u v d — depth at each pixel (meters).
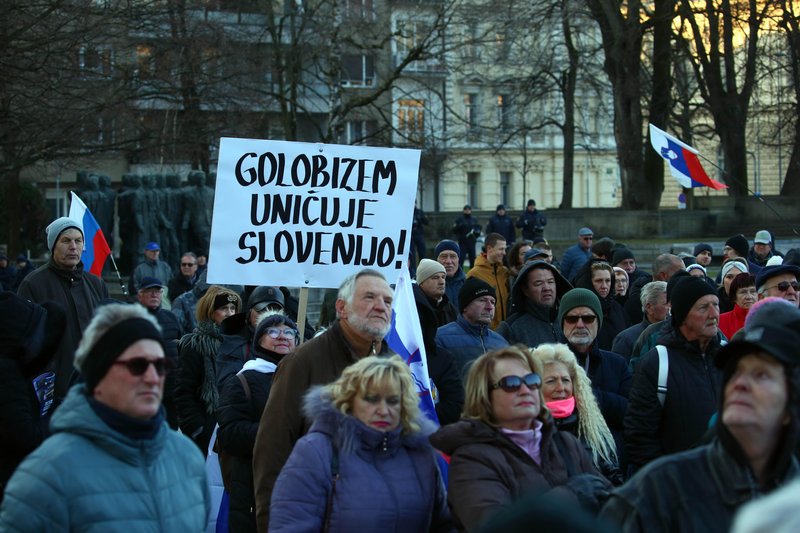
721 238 56.75
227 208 13.24
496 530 3.55
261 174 13.27
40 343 10.98
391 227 13.38
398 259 13.38
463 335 14.23
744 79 66.56
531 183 121.06
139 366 7.02
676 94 69.56
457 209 117.12
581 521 3.53
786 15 56.38
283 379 9.91
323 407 8.66
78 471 6.84
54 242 15.36
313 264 13.30
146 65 50.41
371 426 8.55
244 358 14.28
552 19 64.44
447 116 108.44
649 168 65.31
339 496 8.41
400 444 8.73
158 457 7.20
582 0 59.50
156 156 58.50
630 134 62.28
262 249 13.27
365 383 8.55
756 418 6.30
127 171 86.75
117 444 6.96
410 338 11.26
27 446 10.59
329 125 72.62
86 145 47.94
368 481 8.45
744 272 17.33
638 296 19.59
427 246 72.00
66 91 42.38
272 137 85.62
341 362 9.94
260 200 13.27
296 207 13.30
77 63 43.72
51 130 42.50
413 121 87.56
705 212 60.19
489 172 118.56
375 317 9.85
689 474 6.45
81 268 15.89
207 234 52.06
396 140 89.75
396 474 8.58
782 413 6.34
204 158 65.19
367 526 8.34
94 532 6.77
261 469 9.76
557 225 63.28
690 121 69.94
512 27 63.06
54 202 93.38
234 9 73.06
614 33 58.91
